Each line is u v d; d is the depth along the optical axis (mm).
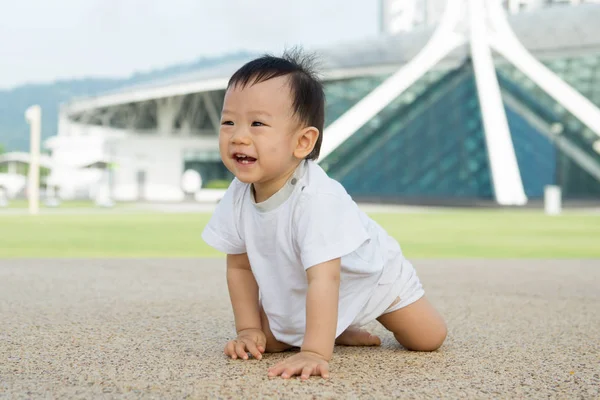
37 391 1694
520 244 9484
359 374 1944
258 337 2193
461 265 6301
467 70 32344
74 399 1621
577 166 30047
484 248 8820
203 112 45281
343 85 35938
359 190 30719
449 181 28953
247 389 1729
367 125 32125
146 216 17219
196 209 23062
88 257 6785
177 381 1811
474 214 19922
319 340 1914
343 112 34844
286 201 1976
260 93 1836
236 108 1862
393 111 32281
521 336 2705
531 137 30234
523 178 27750
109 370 1939
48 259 6383
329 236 1923
